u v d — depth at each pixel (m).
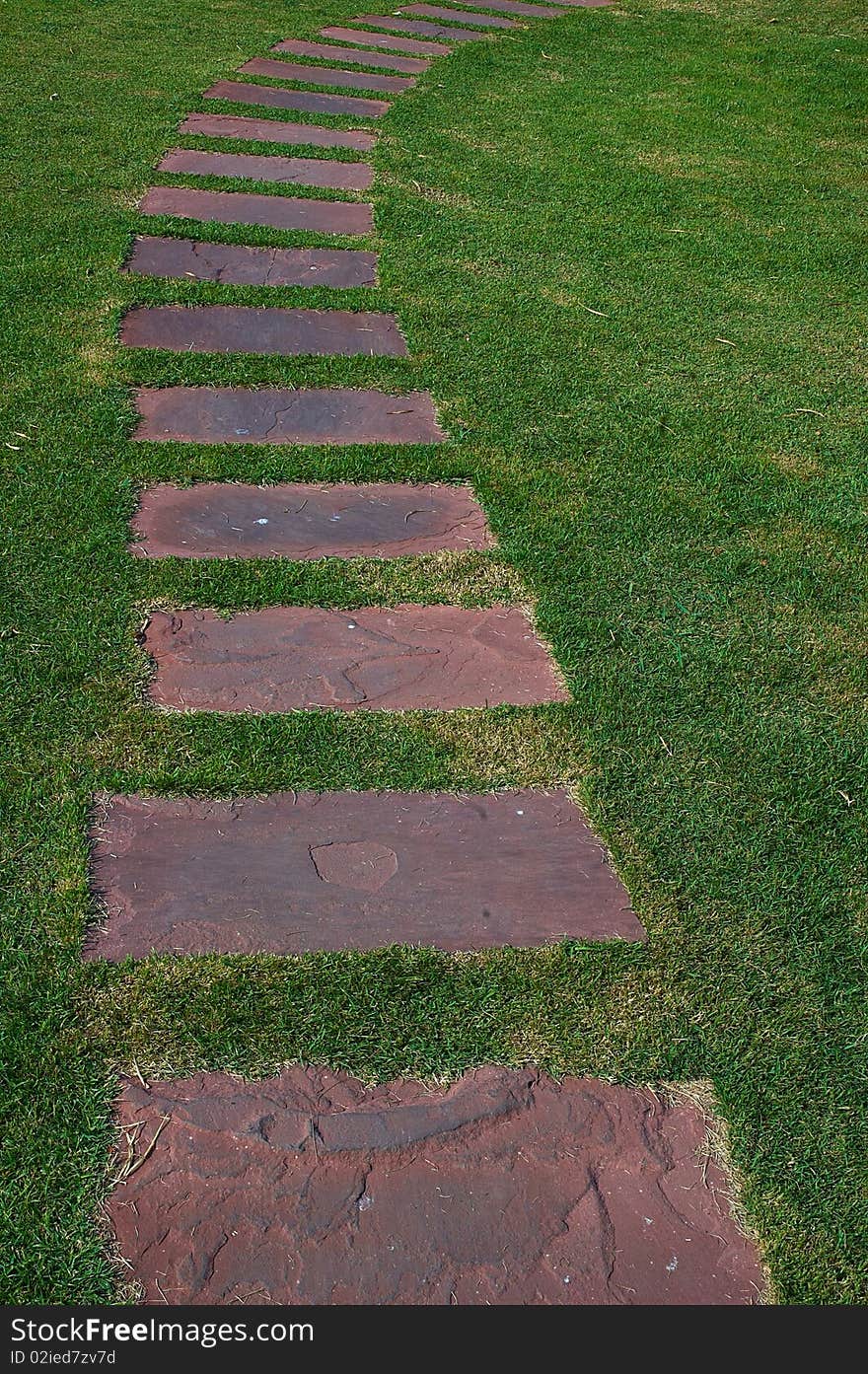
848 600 3.49
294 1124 1.99
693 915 2.44
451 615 3.31
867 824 2.72
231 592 3.28
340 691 2.97
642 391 4.62
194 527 3.59
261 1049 2.10
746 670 3.17
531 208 6.45
